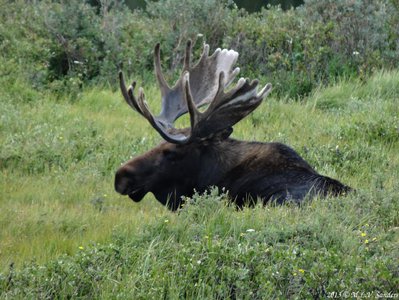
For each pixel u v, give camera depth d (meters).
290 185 32.00
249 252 24.95
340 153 40.78
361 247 26.27
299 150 41.53
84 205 35.62
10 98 53.72
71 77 58.88
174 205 32.94
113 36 62.06
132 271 25.23
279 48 62.28
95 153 42.66
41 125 47.34
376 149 42.00
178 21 64.38
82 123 48.91
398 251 25.84
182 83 35.66
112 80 59.72
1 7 65.06
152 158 32.50
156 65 35.66
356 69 61.28
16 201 36.31
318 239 27.17
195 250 25.59
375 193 30.95
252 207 32.31
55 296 24.02
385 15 64.88
